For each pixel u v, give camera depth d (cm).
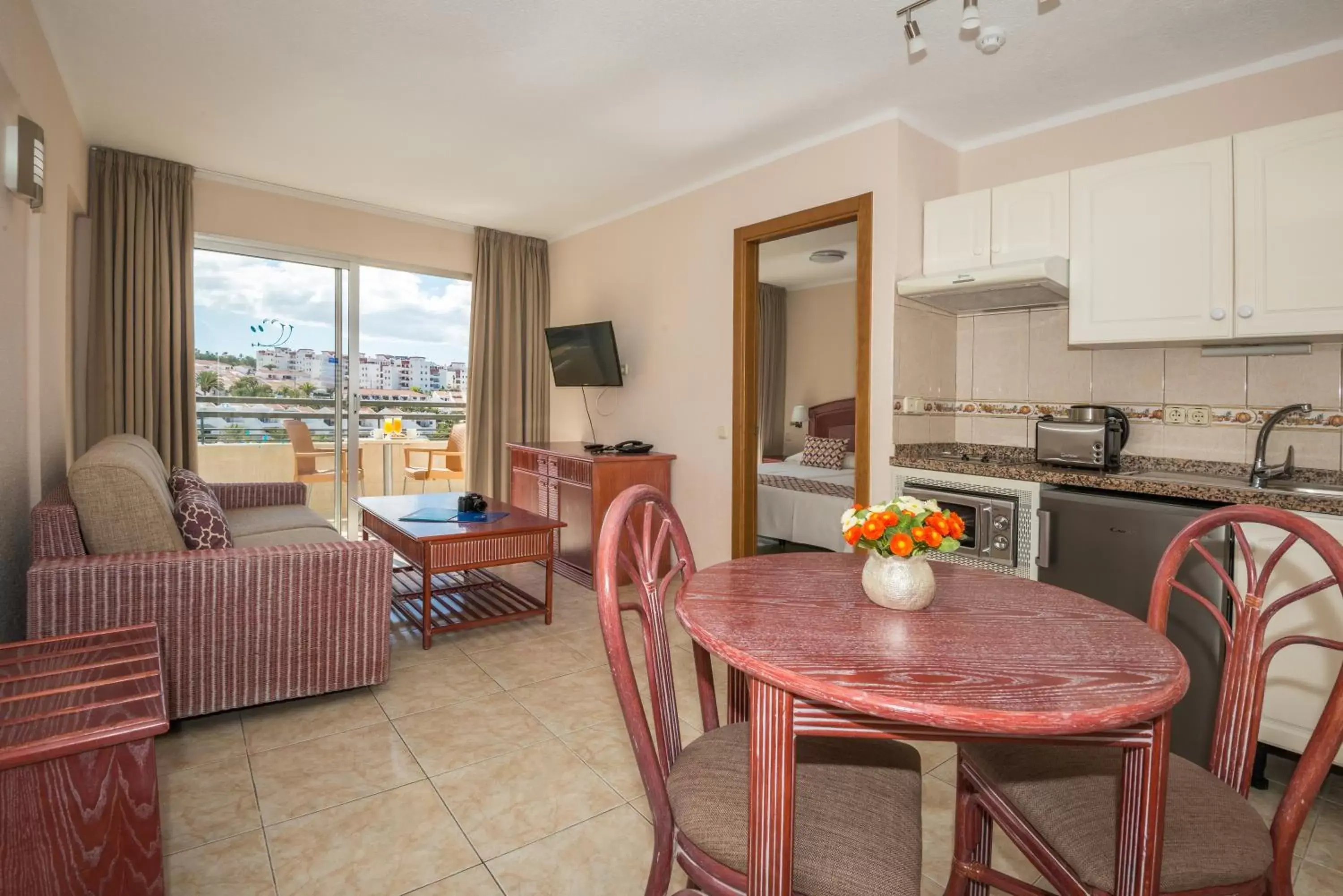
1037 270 262
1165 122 287
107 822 113
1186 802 110
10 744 108
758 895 94
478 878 159
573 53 271
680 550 147
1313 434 245
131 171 386
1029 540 258
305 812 183
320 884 156
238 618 224
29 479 246
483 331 530
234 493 390
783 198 365
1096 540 230
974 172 348
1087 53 261
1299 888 160
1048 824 109
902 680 88
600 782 200
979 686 87
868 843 101
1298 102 255
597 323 503
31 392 250
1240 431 261
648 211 461
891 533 117
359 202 470
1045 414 318
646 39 261
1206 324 240
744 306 387
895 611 118
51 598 197
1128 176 258
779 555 160
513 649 307
